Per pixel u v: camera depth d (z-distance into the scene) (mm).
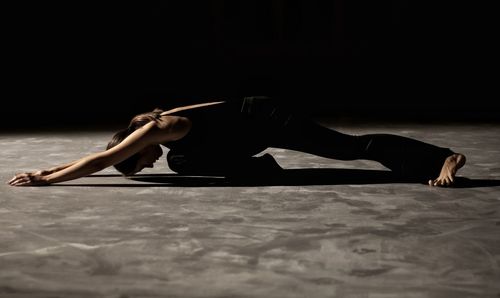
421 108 8039
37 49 9688
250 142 3561
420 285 2014
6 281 2047
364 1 9469
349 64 9562
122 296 1930
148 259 2250
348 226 2654
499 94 9367
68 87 9734
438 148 3557
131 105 8938
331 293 1952
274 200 3115
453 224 2688
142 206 2988
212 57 9664
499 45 9406
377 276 2088
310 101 9117
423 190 3338
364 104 8617
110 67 9711
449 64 9531
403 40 9523
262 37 9688
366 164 4121
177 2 9602
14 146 4973
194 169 3561
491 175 3760
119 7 9609
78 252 2324
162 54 9688
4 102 8906
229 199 3133
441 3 9438
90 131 5980
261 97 3600
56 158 4398
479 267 2170
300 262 2221
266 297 1924
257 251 2336
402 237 2502
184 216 2812
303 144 3564
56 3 9602
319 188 3391
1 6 9539
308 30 9633
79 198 3146
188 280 2057
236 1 9625
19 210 2910
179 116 3463
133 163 3428
